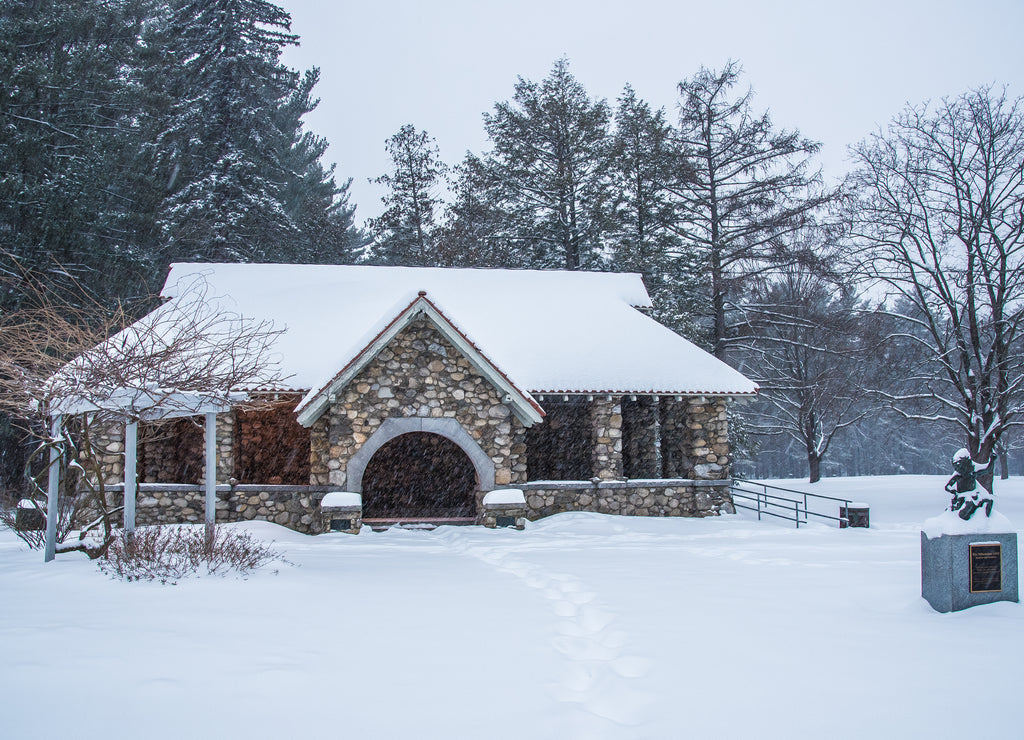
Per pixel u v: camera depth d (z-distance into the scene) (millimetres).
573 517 17625
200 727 4168
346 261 40844
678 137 33125
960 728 4332
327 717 4379
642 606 7609
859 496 28766
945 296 25344
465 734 4164
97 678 4930
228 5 34750
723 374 19781
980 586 7508
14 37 27109
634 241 35562
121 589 8086
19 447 24609
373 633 6426
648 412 21328
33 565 9922
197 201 31344
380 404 16531
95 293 25375
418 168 43000
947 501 26375
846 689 4984
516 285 23734
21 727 4078
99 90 28312
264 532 15695
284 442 19156
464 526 16766
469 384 16906
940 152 25188
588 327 21438
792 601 7895
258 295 21672
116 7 31703
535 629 6688
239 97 34406
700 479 19203
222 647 5789
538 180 37188
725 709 4609
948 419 26719
